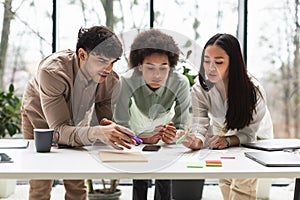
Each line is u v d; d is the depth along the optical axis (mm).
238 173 1749
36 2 4379
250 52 4492
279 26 4484
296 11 4473
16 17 4383
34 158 1999
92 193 3857
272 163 1860
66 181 2635
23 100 2615
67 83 2219
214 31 4484
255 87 2441
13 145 2324
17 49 4391
